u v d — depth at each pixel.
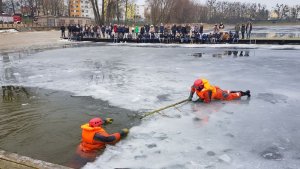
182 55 19.66
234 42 25.98
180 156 5.29
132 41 28.89
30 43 29.81
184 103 8.45
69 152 5.60
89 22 74.12
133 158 5.23
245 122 6.92
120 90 10.20
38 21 64.19
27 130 6.75
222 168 4.87
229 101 8.61
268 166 4.93
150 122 7.02
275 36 29.14
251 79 11.67
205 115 7.42
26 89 10.76
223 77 12.12
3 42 30.84
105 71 14.00
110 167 4.94
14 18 57.66
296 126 6.66
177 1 60.81
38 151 5.69
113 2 52.31
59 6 94.44
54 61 17.69
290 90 9.86
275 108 7.93
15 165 4.09
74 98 9.34
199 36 26.38
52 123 7.16
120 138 6.04
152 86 10.67
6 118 7.61
